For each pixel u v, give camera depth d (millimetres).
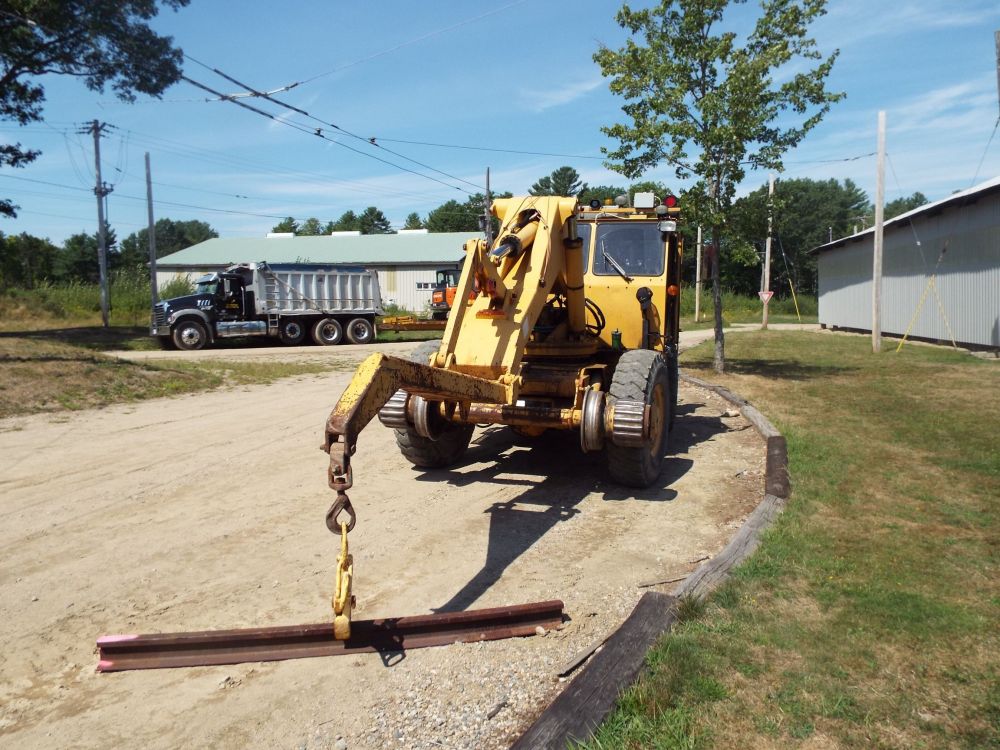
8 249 45969
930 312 21641
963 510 5586
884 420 9305
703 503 6137
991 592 4133
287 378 14742
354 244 46594
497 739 3031
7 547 5172
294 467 7387
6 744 3055
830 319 32938
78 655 3760
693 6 14008
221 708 3303
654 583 4531
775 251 62688
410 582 4594
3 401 10312
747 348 21234
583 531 5496
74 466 7398
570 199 6141
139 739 3090
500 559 4965
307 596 4387
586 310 7367
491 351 5324
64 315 34156
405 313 40344
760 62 13469
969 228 19062
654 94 14625
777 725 2916
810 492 6035
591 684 3117
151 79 13930
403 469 7297
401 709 3271
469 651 3756
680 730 2865
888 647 3520
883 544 4848
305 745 3035
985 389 11906
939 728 2896
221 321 23078
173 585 4539
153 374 12992
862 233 26906
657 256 7441
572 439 8539
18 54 17422
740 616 3822
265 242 47594
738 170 14203
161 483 6789
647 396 6086
